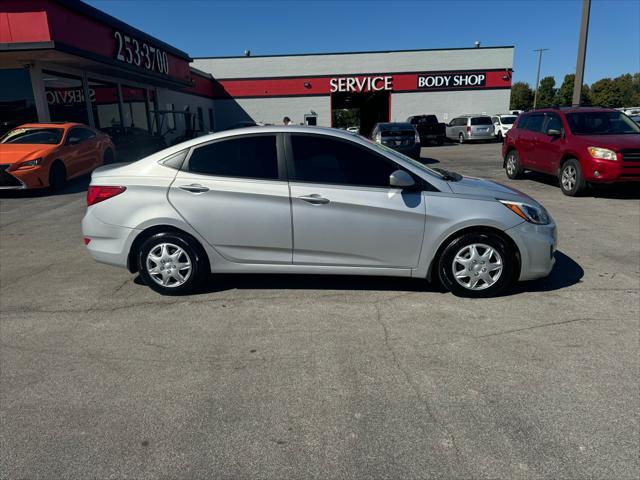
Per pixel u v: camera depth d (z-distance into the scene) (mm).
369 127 45656
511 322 3805
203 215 4254
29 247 6297
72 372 3180
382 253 4215
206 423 2641
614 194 9562
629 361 3189
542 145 10438
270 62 32562
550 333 3607
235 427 2602
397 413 2691
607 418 2605
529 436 2479
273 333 3693
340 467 2291
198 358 3338
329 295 4430
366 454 2375
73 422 2666
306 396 2871
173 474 2270
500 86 32688
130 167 4445
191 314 4070
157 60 20000
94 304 4328
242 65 32594
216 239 4297
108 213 4359
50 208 8852
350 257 4246
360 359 3283
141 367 3232
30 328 3852
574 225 7023
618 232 6590
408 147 15867
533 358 3248
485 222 4078
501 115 30625
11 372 3189
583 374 3041
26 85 14086
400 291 4496
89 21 14375
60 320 3996
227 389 2959
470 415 2658
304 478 2229
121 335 3707
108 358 3357
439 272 4270
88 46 14297
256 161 4277
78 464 2344
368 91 32938
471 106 33031
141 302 4355
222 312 4098
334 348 3443
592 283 4641
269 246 4277
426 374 3078
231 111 33125
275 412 2725
